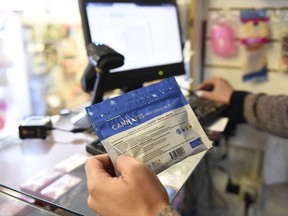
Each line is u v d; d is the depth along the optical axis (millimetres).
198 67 1232
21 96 1367
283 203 1240
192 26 1166
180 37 1062
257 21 1078
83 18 764
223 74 1207
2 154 689
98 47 730
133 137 411
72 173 588
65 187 539
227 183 1335
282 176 1191
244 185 1297
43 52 1425
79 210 474
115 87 835
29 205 520
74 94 1450
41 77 1441
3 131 883
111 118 414
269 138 1169
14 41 1303
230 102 981
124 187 349
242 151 1263
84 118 823
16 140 773
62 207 483
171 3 1024
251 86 1160
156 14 969
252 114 936
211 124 834
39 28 1372
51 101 1442
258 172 1251
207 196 1376
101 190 359
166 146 425
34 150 709
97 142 689
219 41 1155
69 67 1492
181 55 1059
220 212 1379
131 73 875
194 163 591
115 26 844
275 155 1174
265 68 1118
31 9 1197
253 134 1216
